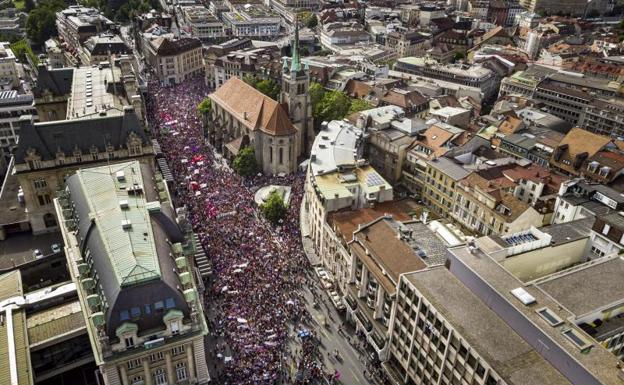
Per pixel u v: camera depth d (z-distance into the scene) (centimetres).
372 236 11206
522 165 15500
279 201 14775
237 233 14012
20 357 8469
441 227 11881
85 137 13725
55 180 13488
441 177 15338
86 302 8981
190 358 8725
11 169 15400
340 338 11131
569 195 13275
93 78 18500
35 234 13475
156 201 10462
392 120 18062
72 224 10625
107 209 9875
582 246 10788
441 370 8556
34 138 13138
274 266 12900
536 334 7575
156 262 8662
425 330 8875
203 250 13050
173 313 8269
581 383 6888
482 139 16612
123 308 8088
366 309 10944
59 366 9419
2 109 17925
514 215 13000
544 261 10331
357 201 13662
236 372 9894
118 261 8544
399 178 17138
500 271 8831
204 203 15400
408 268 9981
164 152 18650
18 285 10525
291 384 9856
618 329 8094
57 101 18438
